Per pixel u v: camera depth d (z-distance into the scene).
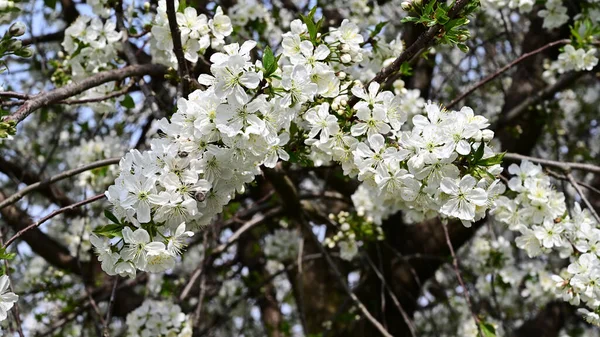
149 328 3.84
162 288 4.92
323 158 2.85
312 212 4.74
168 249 2.12
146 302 3.95
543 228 3.02
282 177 3.89
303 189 5.65
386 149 2.32
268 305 6.54
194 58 2.86
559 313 6.66
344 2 4.52
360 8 4.17
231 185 2.28
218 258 5.96
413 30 3.21
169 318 3.87
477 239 5.14
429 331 6.37
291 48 2.46
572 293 2.92
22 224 5.16
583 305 6.32
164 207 2.11
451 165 2.25
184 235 2.15
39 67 5.59
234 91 2.12
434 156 2.22
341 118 2.45
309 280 5.80
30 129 5.95
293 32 2.52
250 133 2.13
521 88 5.31
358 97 2.46
